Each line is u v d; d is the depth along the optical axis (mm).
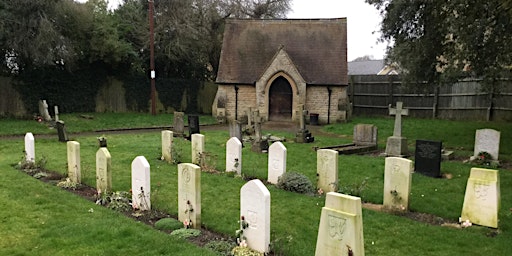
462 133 20000
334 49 30688
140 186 8852
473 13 14578
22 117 26969
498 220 8117
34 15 24422
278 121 29938
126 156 15109
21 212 8352
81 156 15117
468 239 7242
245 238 6938
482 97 24672
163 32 34438
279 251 6664
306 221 8086
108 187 9758
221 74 30812
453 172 12453
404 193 8875
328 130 24516
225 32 32312
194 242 7113
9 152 15969
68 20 27094
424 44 17016
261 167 13281
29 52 24797
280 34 32062
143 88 33812
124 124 26609
